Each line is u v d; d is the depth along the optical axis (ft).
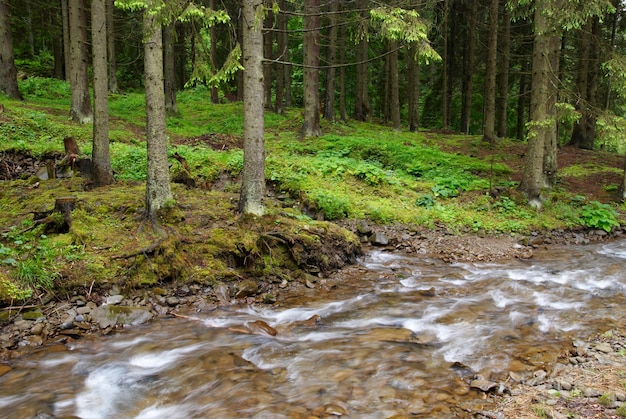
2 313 20.17
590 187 55.98
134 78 126.31
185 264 25.36
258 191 30.07
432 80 135.44
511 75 103.09
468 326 21.40
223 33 92.79
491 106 76.95
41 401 15.47
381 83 120.26
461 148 74.95
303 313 23.43
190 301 23.82
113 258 24.13
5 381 16.71
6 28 64.85
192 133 65.57
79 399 15.65
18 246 24.17
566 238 40.04
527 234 39.83
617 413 12.98
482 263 33.12
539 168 44.32
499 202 44.52
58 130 50.65
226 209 31.19
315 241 29.60
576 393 14.57
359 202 41.70
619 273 30.48
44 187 34.65
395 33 26.27
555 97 43.19
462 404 14.51
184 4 24.39
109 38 95.20
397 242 36.55
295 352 18.75
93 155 35.86
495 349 18.67
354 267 31.14
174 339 20.10
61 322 20.59
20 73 94.68
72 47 56.65
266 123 77.51
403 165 56.85
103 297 22.49
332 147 59.72
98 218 28.19
